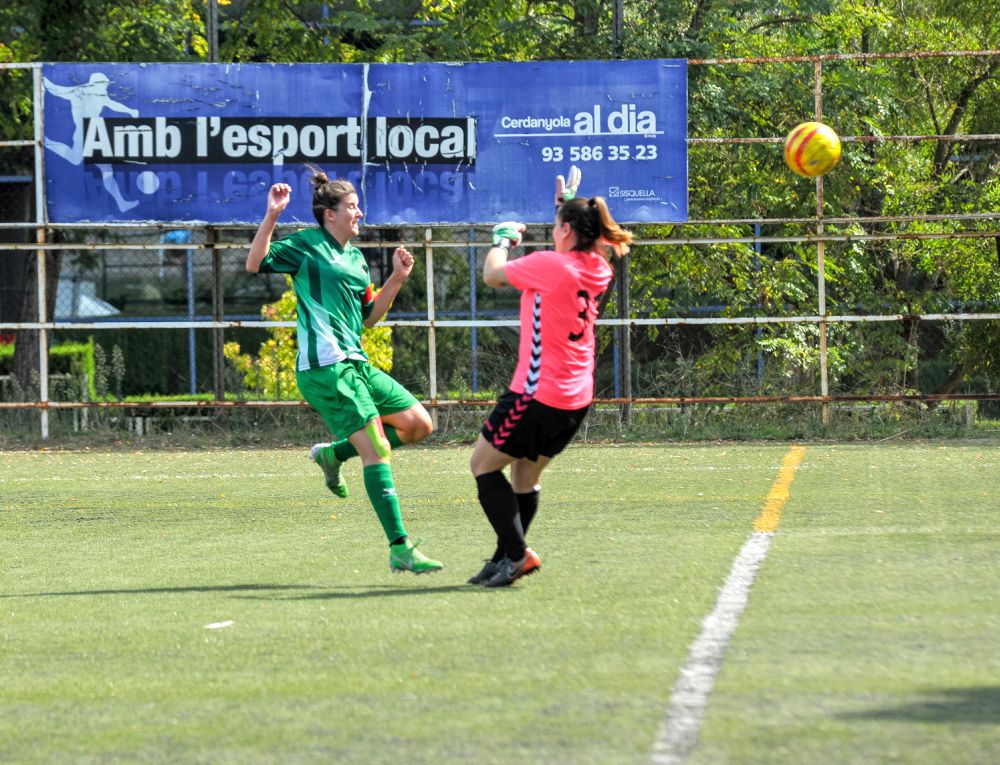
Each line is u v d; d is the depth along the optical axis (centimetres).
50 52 5647
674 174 4797
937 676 1284
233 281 7056
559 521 2719
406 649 1494
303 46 6212
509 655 1438
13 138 6050
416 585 1989
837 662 1352
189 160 4800
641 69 4772
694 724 1133
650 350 6297
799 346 5525
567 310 1878
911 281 6469
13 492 3588
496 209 4816
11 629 1714
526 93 4791
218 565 2286
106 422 5228
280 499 3322
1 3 5562
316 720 1197
